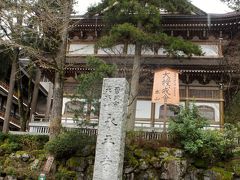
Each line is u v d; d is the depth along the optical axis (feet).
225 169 52.80
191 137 55.06
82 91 55.72
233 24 87.04
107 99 36.35
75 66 85.10
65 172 54.44
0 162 60.80
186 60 88.84
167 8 74.95
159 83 67.67
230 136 55.26
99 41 73.92
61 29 59.26
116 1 74.38
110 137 34.94
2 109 124.06
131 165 54.03
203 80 84.94
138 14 71.46
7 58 102.94
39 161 58.03
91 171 54.03
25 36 63.67
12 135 68.23
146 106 84.53
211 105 83.56
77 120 57.98
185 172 52.47
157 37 69.82
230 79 82.74
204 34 89.97
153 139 59.26
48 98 127.03
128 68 83.71
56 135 58.59
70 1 59.52
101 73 56.34
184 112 58.34
